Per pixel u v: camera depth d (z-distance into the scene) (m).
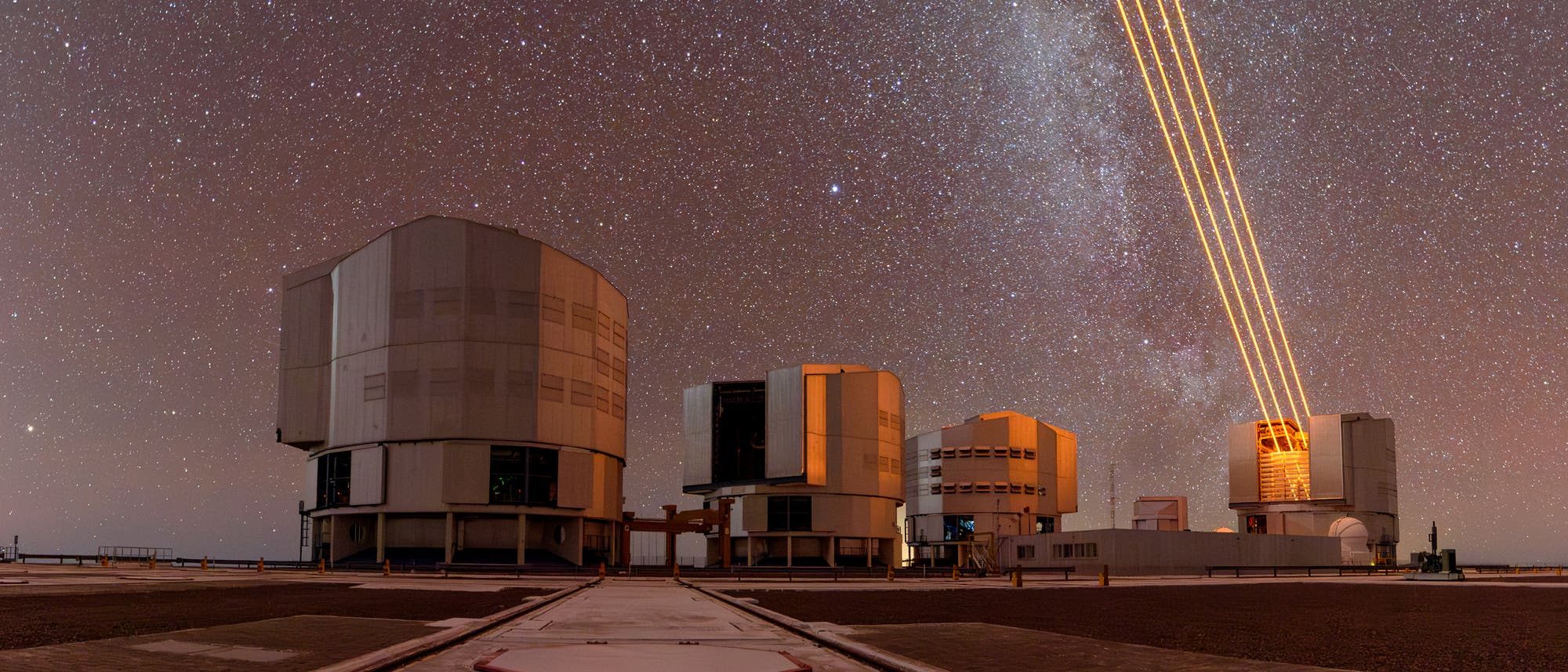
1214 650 24.67
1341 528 145.00
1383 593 60.22
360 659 19.34
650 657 20.69
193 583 56.75
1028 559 130.12
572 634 26.70
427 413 95.12
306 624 27.23
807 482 128.50
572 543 100.56
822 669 19.92
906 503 161.62
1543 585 73.75
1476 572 123.56
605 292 107.25
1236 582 85.00
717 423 138.88
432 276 96.50
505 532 99.12
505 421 96.19
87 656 19.95
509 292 97.62
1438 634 30.12
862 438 132.75
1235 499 156.75
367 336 98.25
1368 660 22.86
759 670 18.69
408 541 98.56
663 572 99.25
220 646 22.09
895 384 138.62
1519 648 25.88
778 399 131.38
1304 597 54.94
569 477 99.44
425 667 19.09
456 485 94.38
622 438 111.00
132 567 94.44
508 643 23.92
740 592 57.41
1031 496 155.25
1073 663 21.55
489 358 96.31
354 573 83.44
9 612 32.62
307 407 104.69
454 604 39.16
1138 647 24.70
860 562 131.00
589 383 102.62
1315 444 150.12
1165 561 119.00
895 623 31.64
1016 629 29.08
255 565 99.62
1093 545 119.50
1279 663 21.27
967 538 152.00
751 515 130.62
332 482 99.69
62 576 66.56
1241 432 157.88
